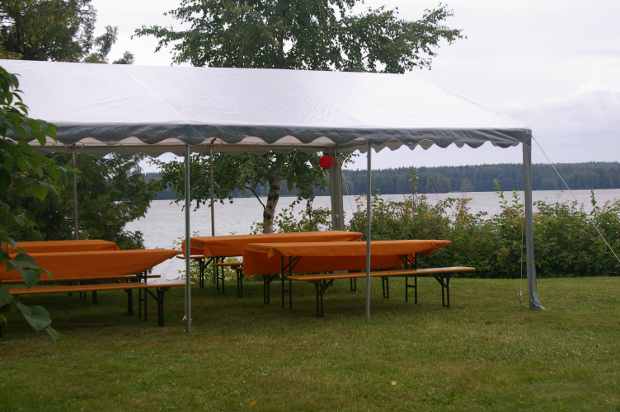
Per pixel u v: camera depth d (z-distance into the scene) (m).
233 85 7.86
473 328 6.43
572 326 6.48
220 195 13.59
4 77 2.35
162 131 6.17
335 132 6.66
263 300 8.53
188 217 6.38
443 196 14.15
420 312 7.43
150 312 7.69
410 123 7.06
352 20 14.38
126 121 6.13
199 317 7.27
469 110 7.79
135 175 16.53
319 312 7.45
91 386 4.52
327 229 13.27
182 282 6.86
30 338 6.14
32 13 17.16
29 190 2.35
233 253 8.71
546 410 3.99
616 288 9.05
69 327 6.72
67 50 19.08
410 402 4.17
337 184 10.60
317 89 8.08
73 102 6.57
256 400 4.23
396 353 5.44
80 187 15.51
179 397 4.29
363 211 13.36
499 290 9.10
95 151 9.25
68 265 6.48
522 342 5.77
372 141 6.81
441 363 5.10
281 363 5.14
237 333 6.33
